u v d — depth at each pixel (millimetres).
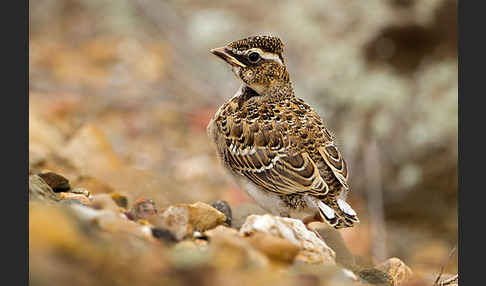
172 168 16000
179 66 19688
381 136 14859
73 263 5262
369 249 13695
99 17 21766
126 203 9211
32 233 5320
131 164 15703
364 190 15328
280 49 9312
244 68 9227
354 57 14945
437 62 14859
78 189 8969
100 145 12891
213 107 18266
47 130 13555
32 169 10242
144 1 19938
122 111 18141
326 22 15320
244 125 9078
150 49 20766
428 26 14570
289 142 8766
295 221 7449
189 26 18578
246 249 6328
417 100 14602
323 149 8758
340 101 14945
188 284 5602
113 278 5328
